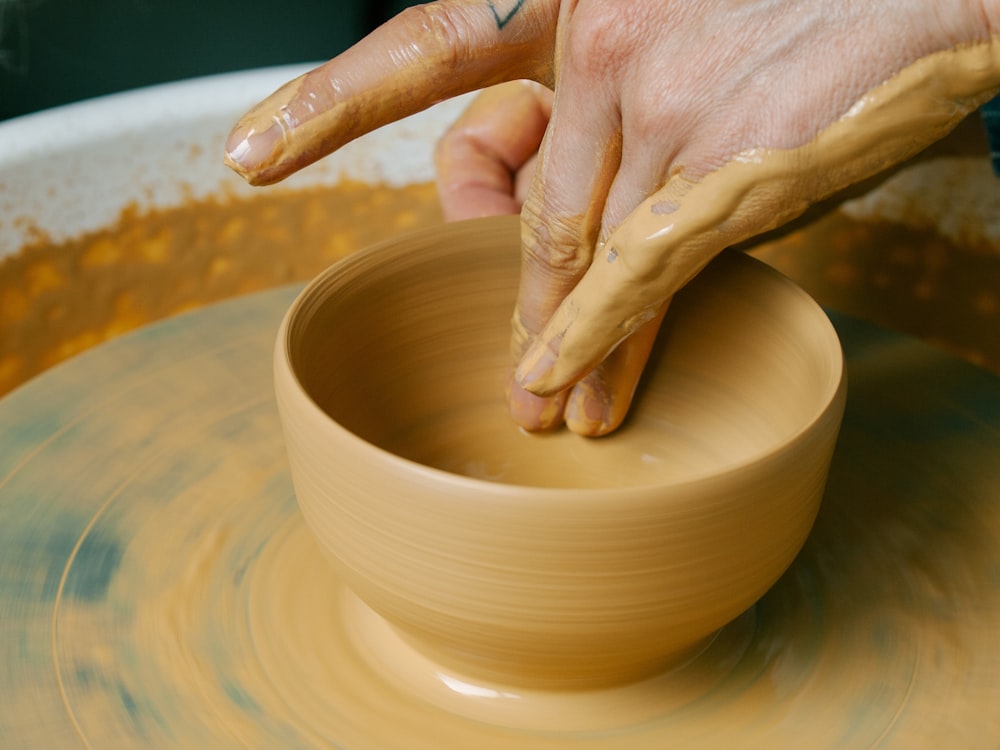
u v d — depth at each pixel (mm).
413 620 725
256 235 1493
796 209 742
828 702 809
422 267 983
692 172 739
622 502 639
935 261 1420
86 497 992
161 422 1085
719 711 801
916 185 1395
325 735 781
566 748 770
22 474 1011
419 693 809
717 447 991
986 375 1156
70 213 1356
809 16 705
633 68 769
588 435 1022
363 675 829
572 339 810
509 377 1006
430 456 1043
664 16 752
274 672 832
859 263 1474
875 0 691
